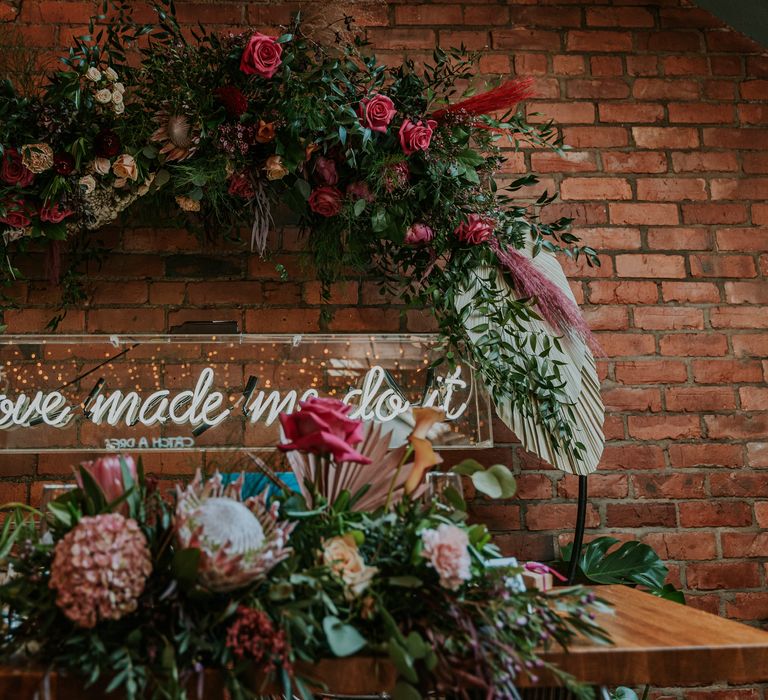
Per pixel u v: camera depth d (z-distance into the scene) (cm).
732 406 246
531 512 231
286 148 196
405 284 219
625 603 138
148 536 100
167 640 93
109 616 91
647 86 267
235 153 195
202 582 96
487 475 115
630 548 217
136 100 203
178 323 231
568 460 215
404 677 97
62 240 207
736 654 102
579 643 104
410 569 105
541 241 217
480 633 100
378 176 198
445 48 260
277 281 237
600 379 245
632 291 252
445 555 100
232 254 237
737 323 253
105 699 94
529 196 254
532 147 258
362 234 212
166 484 216
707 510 238
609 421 242
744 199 262
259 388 219
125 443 212
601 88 265
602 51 268
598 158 260
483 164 215
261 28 253
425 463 118
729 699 222
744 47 270
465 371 223
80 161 192
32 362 216
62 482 215
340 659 98
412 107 207
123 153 195
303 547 108
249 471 157
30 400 214
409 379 223
